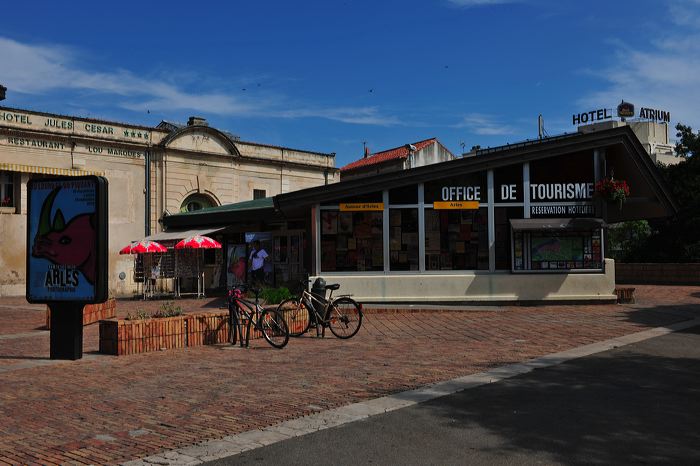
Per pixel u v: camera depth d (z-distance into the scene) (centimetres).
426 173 1605
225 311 1123
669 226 2867
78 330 922
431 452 471
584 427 532
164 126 3597
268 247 2367
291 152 3625
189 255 2317
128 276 2936
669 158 5178
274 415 580
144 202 3016
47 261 939
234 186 3350
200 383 734
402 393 657
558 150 1609
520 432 520
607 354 891
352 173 4288
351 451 475
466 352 927
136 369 833
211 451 476
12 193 2656
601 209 1623
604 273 1616
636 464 443
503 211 1623
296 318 1171
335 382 724
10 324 1495
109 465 446
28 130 2641
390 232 1620
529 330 1169
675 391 660
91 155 2842
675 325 1216
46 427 550
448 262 1617
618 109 5550
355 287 1608
